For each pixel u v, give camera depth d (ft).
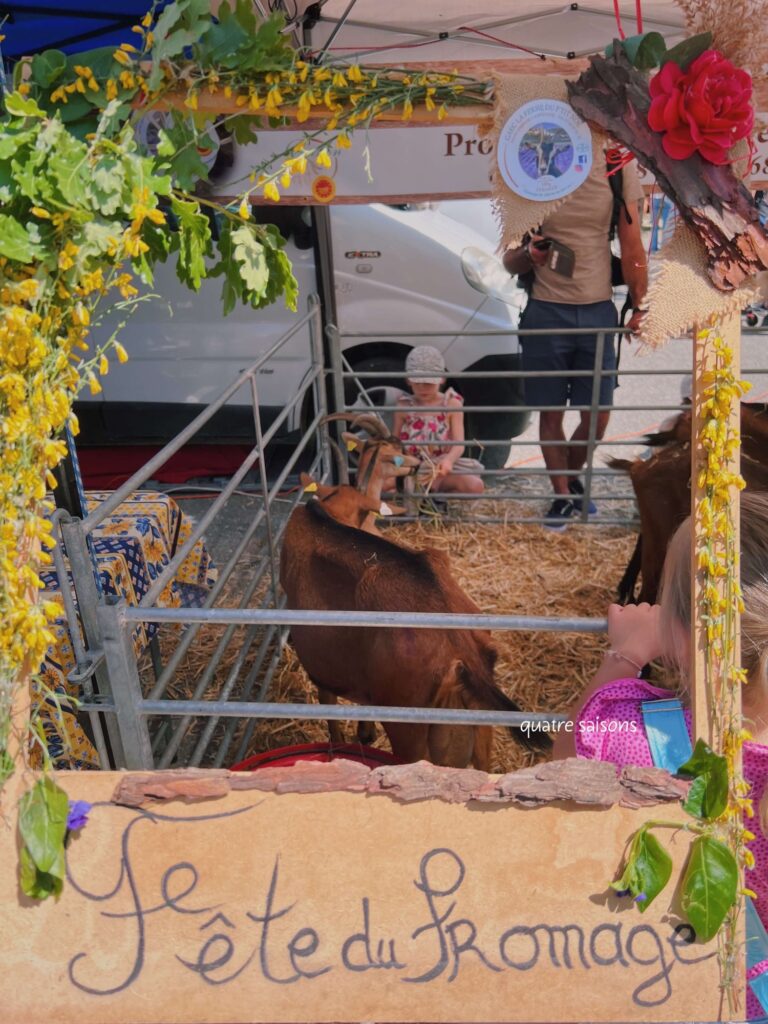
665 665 5.28
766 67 4.25
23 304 4.38
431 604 9.11
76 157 4.20
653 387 26.43
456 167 14.10
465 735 8.98
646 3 13.99
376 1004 4.59
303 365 18.90
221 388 19.10
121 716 6.80
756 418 11.37
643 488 11.63
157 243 4.96
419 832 4.56
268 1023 4.59
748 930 4.82
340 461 15.96
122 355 4.66
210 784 4.58
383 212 18.67
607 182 15.08
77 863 4.63
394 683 8.85
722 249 4.29
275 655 12.82
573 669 13.01
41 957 4.62
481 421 20.65
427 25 14.32
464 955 4.55
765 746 4.72
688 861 4.47
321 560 9.88
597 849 4.51
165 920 4.61
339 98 4.60
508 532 17.52
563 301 16.19
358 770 4.59
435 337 19.40
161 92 4.61
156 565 9.92
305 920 4.59
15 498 4.43
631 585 13.62
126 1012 4.60
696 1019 4.53
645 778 4.48
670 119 4.15
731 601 4.43
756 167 12.91
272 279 5.11
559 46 14.62
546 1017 4.56
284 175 4.70
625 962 4.52
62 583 6.58
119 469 19.97
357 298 19.10
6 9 9.32
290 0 13.43
